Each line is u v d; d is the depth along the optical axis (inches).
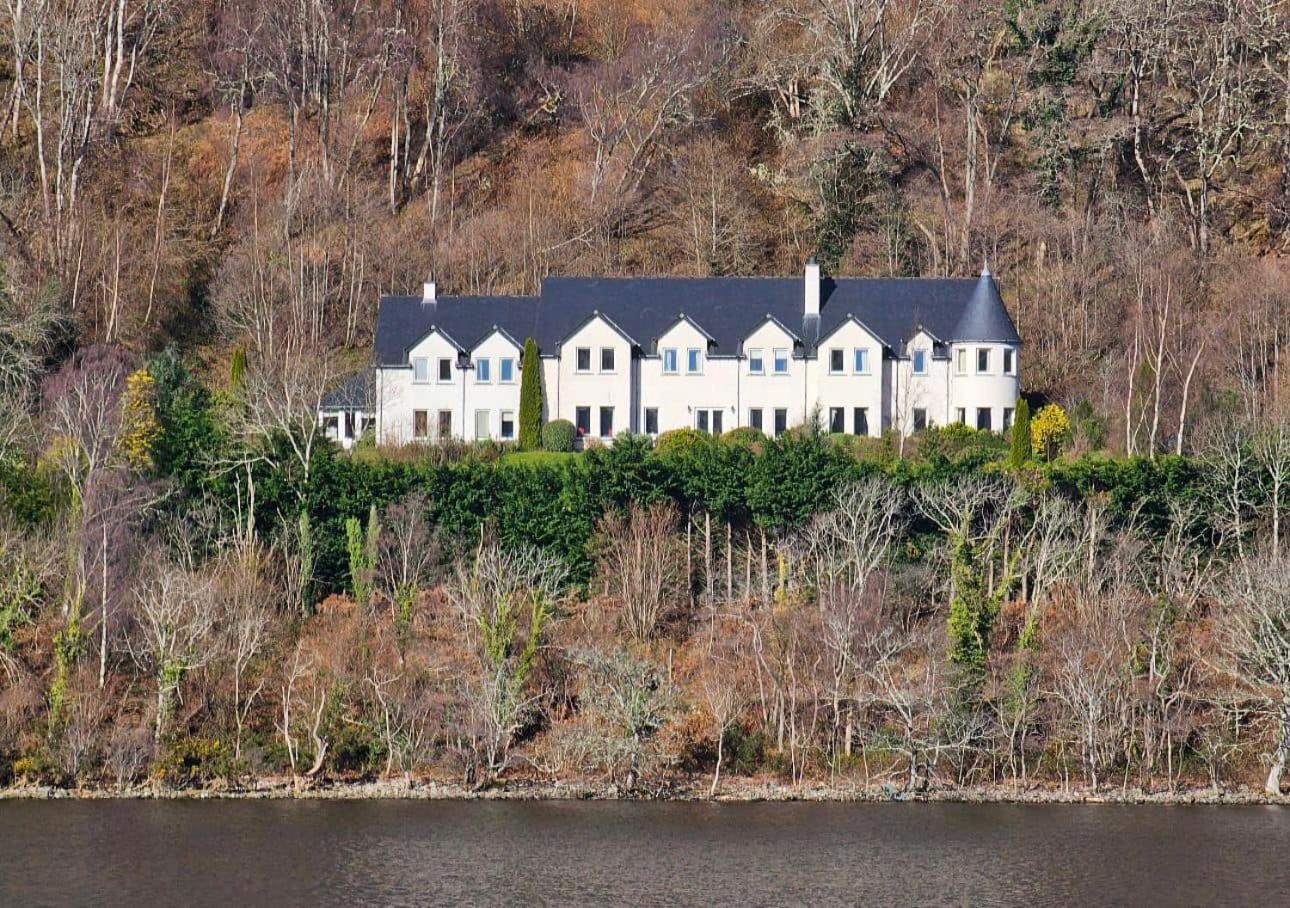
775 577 4517.7
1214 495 4566.9
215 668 4074.8
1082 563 4414.4
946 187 6702.8
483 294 6624.0
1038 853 3582.7
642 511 4507.9
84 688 3983.8
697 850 3592.5
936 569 4463.6
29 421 4751.5
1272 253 6545.3
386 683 4018.2
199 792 3892.7
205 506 4490.7
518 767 4047.7
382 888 3363.7
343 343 6333.7
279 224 6609.3
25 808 3769.7
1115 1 6732.3
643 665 3993.6
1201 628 4261.8
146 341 6210.6
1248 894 3341.5
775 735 4092.0
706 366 5580.7
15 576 4138.8
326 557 4507.9
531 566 4372.5
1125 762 4050.2
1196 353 5354.3
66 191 6535.4
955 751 4010.8
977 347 5511.8
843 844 3636.8
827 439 5049.2
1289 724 3932.1
